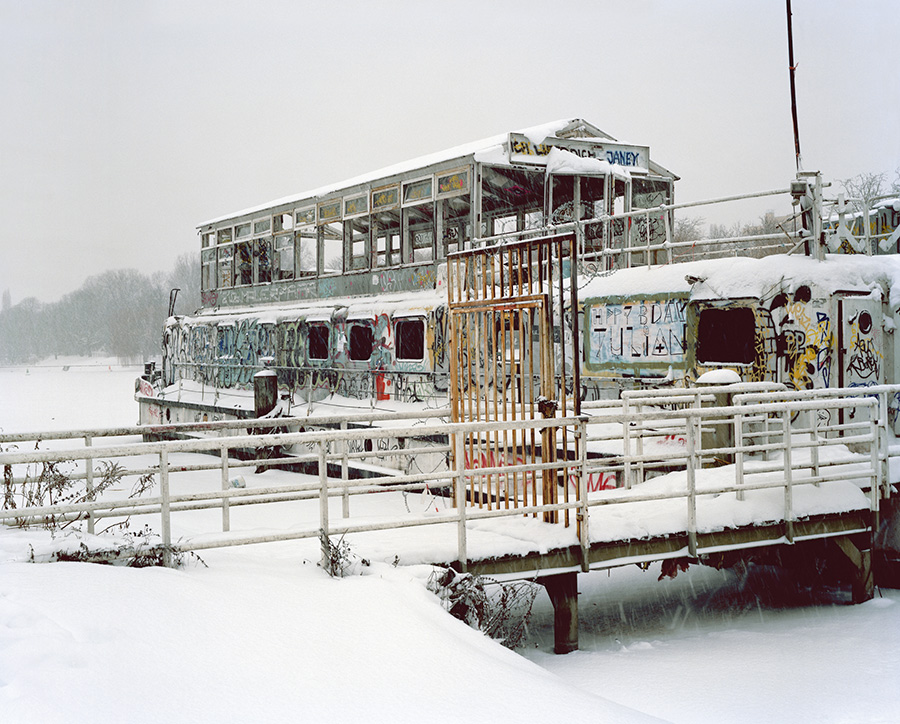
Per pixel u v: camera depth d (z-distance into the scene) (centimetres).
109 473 818
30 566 605
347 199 2347
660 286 1427
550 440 844
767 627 977
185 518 1400
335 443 2016
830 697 699
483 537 823
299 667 511
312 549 770
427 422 1755
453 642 579
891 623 948
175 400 2906
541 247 850
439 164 1970
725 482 984
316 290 2470
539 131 1917
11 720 401
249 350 2698
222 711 448
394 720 462
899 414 1321
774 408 929
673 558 880
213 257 3161
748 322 1373
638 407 1100
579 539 823
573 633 862
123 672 466
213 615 561
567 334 1599
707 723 639
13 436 781
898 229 1559
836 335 1221
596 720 494
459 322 966
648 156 2083
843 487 1010
